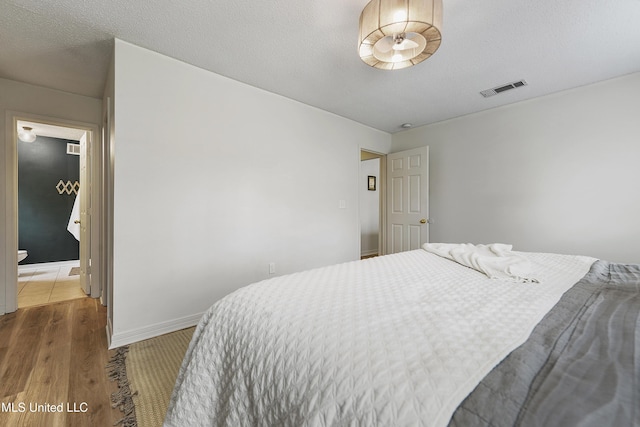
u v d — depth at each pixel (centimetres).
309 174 319
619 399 45
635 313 80
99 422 123
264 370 75
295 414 62
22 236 427
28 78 243
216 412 90
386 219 430
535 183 291
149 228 206
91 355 179
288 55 213
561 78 247
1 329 217
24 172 428
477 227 336
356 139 376
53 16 168
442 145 370
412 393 51
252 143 267
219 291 244
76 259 469
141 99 202
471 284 116
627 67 228
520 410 44
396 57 162
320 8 163
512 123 307
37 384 149
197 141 230
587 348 61
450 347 64
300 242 311
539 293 103
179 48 204
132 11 165
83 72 234
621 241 244
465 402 48
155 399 139
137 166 200
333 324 78
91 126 283
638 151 236
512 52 206
